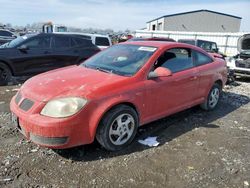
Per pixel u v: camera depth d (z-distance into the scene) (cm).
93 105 362
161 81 451
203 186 330
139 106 421
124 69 442
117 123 394
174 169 363
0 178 325
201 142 450
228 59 1173
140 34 3095
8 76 837
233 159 399
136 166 365
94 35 1385
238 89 932
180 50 516
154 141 439
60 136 345
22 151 390
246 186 335
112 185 323
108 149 394
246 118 593
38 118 346
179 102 505
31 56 868
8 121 501
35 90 378
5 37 1858
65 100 351
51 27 2791
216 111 630
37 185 316
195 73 531
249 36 1127
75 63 974
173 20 4341
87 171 349
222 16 4519
